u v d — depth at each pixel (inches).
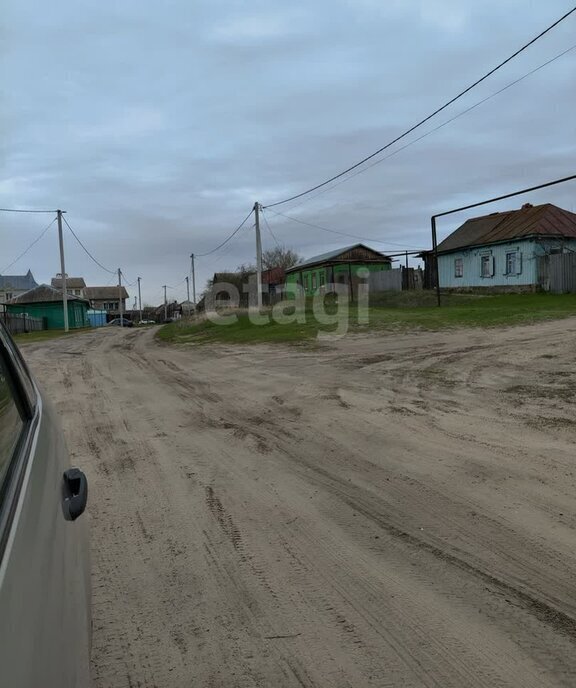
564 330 612.7
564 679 92.8
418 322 767.1
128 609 116.0
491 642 103.1
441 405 302.0
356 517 161.6
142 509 170.7
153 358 634.2
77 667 59.9
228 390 385.4
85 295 4025.6
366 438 244.2
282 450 231.9
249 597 120.3
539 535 146.3
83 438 259.9
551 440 228.5
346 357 526.3
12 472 64.4
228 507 171.3
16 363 99.7
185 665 98.0
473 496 173.6
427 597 119.0
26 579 50.0
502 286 1262.3
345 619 111.7
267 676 95.0
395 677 94.1
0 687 38.1
